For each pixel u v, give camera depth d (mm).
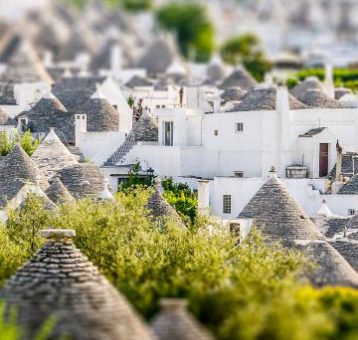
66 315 115500
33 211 170375
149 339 104688
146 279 136750
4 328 108125
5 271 141875
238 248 157375
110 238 160625
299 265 148125
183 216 187750
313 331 109688
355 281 149250
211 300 118750
